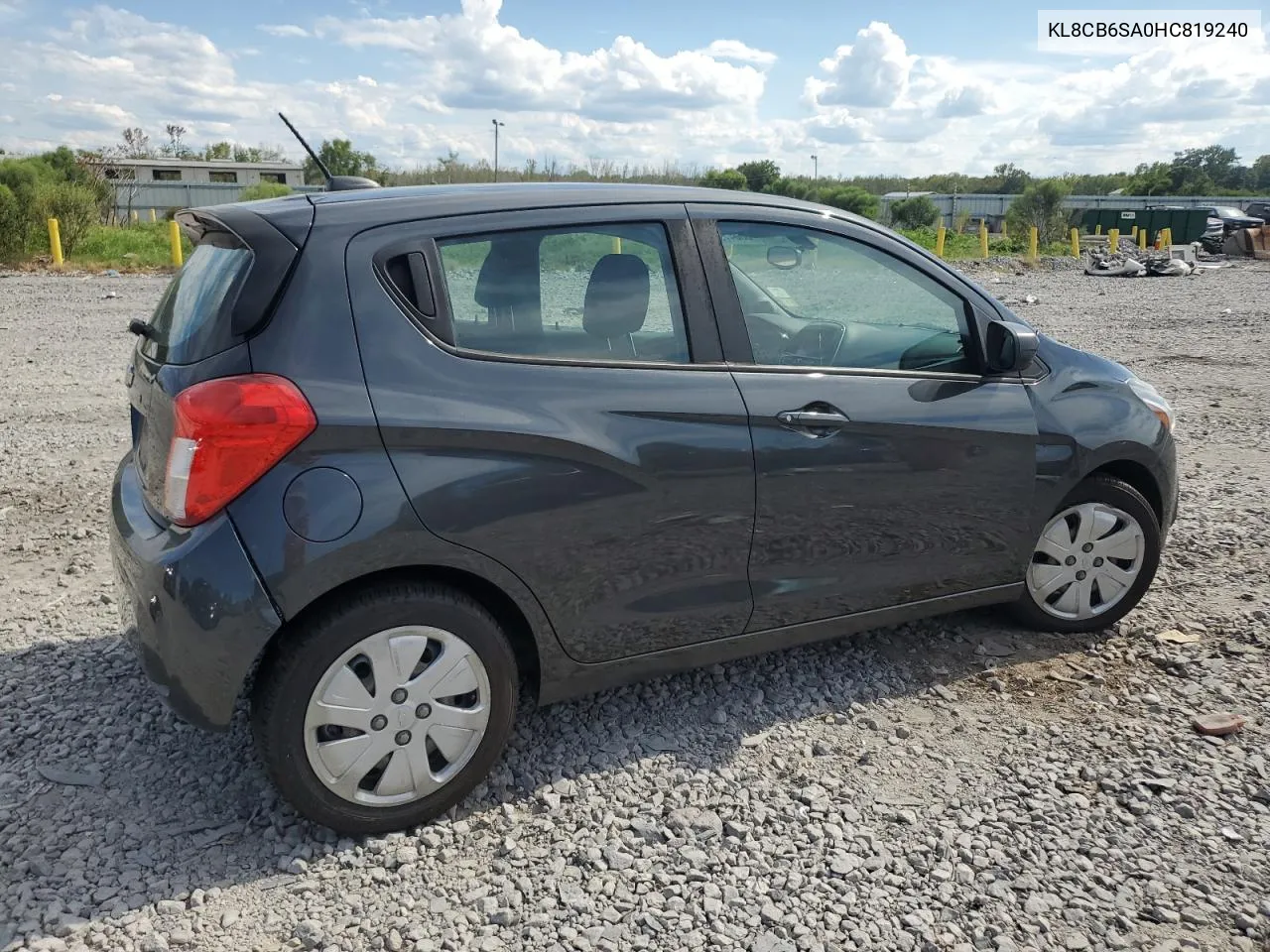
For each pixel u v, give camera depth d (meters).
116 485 3.33
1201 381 10.37
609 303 3.17
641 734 3.53
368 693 2.84
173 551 2.70
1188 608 4.55
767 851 2.91
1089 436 4.00
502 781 3.23
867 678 3.93
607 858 2.88
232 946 2.54
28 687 3.79
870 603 3.71
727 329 3.34
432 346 2.88
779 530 3.40
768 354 3.41
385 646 2.83
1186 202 52.56
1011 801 3.14
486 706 3.03
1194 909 2.67
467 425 2.85
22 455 6.85
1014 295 19.91
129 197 33.25
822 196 40.19
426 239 2.94
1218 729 3.51
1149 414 4.21
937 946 2.55
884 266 3.68
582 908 2.67
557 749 3.42
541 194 3.17
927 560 3.77
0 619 4.37
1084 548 4.19
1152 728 3.57
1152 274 25.20
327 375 2.73
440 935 2.58
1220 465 7.06
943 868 2.83
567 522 3.02
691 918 2.64
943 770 3.32
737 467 3.26
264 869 2.82
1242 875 2.80
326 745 2.81
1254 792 3.17
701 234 3.36
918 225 41.88
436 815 3.03
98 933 2.55
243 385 2.65
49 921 2.59
